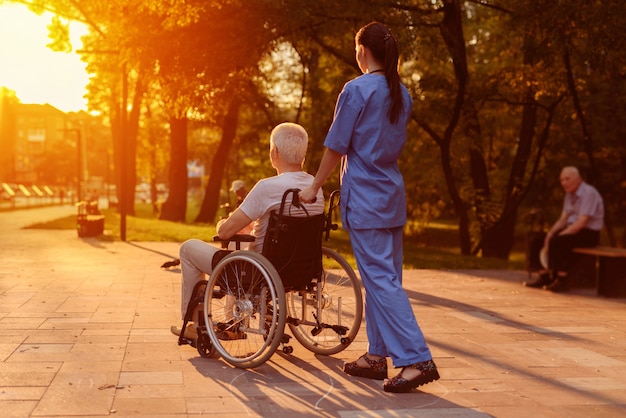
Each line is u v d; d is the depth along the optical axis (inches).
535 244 396.8
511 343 217.9
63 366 172.2
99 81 1218.0
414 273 440.1
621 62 561.0
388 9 597.3
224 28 561.9
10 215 1279.5
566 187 369.7
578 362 193.3
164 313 253.1
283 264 181.5
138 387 155.9
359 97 163.9
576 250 358.3
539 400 154.9
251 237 183.0
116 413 136.6
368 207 164.4
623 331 243.4
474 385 166.6
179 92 620.7
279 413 140.3
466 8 880.9
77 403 142.4
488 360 193.3
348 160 168.6
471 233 1053.2
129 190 1401.3
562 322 260.4
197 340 188.2
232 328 181.8
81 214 666.8
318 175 167.6
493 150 1156.5
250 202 180.4
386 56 167.8
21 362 175.0
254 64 636.7
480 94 733.9
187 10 562.9
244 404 145.6
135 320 237.6
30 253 489.7
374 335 170.1
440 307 291.9
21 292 296.4
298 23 558.9
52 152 4719.5
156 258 470.6
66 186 4552.2
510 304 306.7
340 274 194.7
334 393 156.3
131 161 1392.7
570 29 553.0
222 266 182.4
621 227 1109.1
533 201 1133.7
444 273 443.8
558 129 936.3
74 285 322.7
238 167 1455.5
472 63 1028.5
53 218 1138.7
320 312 191.3
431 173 1039.0
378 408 145.9
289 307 201.9
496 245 812.0
